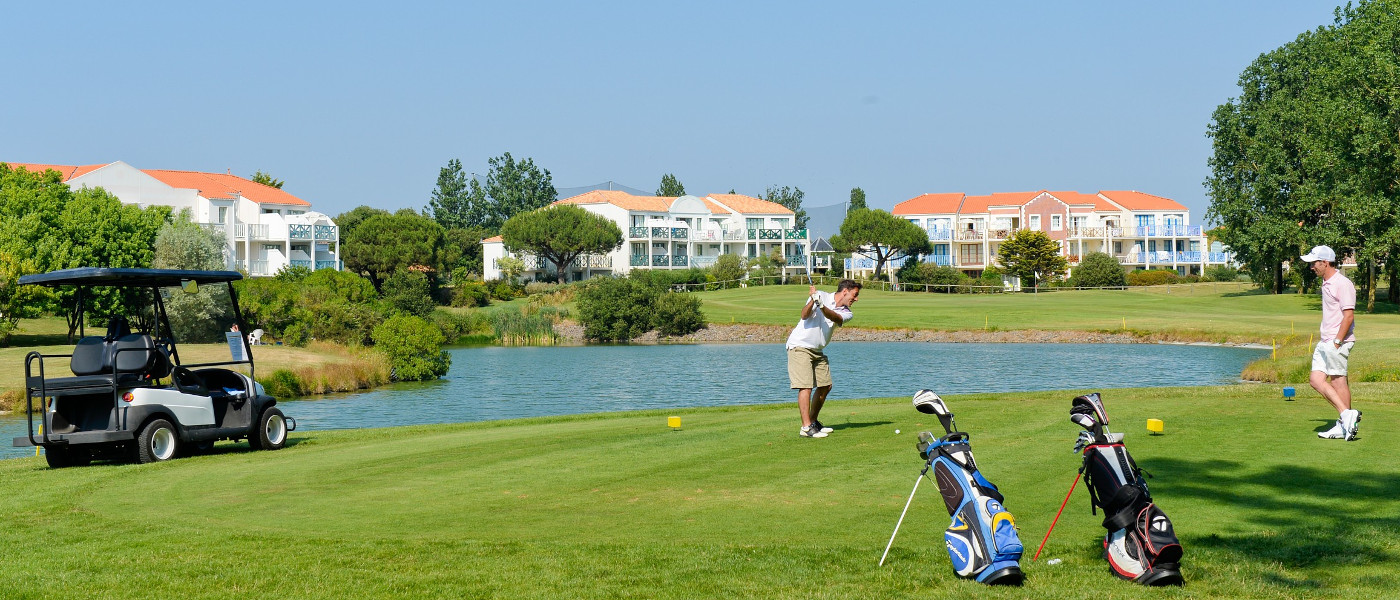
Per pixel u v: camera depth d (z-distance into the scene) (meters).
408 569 6.68
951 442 6.41
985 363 44.41
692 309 68.50
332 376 38.53
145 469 11.98
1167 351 48.12
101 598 6.16
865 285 96.31
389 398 36.03
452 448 12.51
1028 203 108.56
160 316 14.35
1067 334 56.53
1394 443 10.32
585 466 10.64
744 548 7.04
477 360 53.50
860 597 5.89
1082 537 7.23
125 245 54.75
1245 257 66.00
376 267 91.06
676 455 11.11
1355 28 51.69
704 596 5.96
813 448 11.20
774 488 9.16
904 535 7.41
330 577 6.51
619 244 100.88
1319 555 6.51
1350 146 49.94
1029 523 7.68
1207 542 6.90
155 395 13.12
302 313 52.59
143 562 6.99
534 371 46.22
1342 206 49.75
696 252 112.62
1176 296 77.06
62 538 7.90
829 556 6.77
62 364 36.78
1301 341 44.72
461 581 6.36
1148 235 109.75
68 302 50.19
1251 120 63.88
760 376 41.94
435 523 8.21
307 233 85.19
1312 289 69.94
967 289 91.62
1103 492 6.24
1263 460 9.60
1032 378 38.09
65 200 60.31
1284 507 7.84
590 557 6.88
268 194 88.56
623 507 8.62
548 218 97.62
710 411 18.22
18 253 48.91
